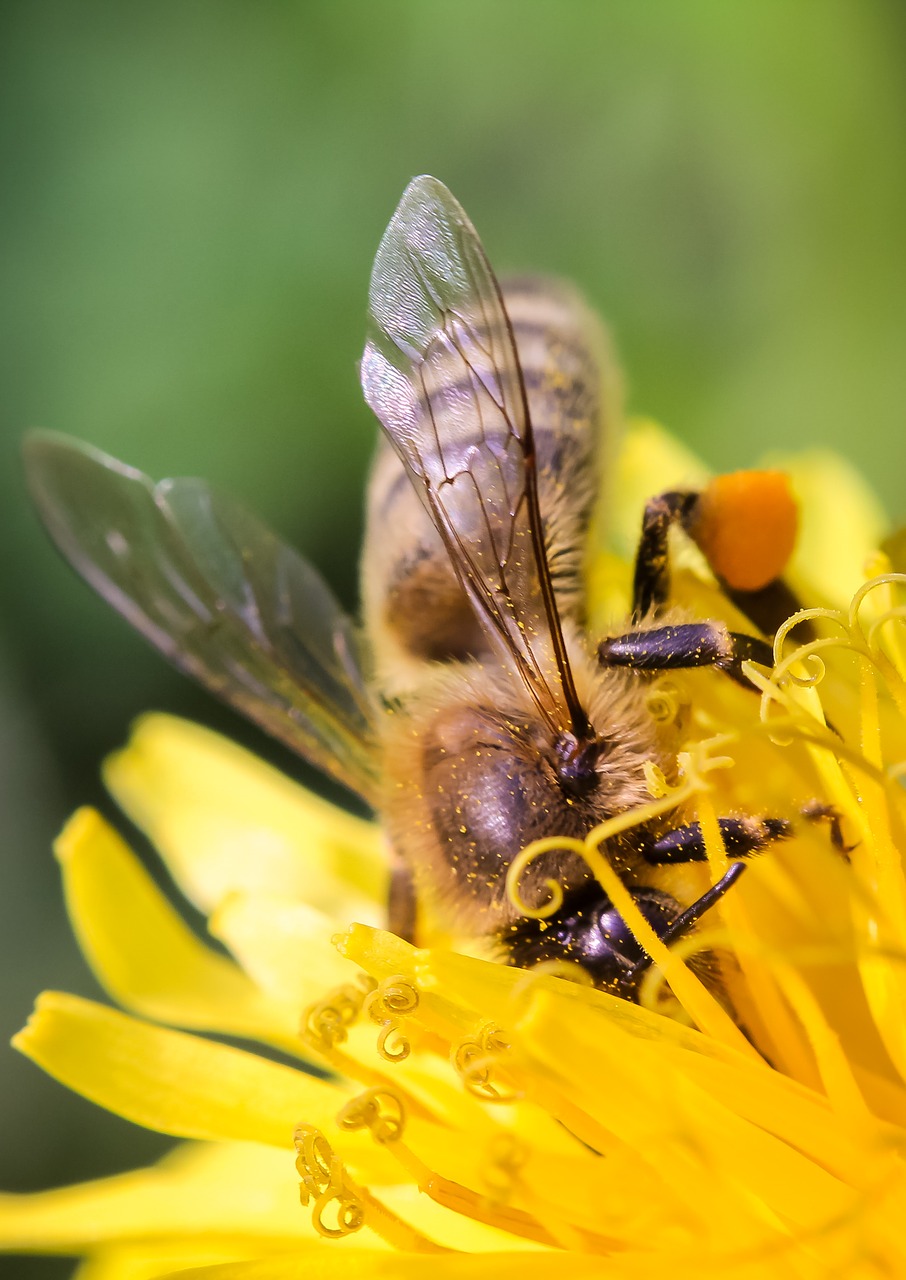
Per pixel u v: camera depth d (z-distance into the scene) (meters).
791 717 0.07
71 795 0.10
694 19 0.10
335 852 0.08
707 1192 0.06
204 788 0.08
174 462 0.10
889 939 0.07
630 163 0.10
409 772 0.07
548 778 0.07
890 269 0.10
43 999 0.07
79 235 0.10
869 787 0.07
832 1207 0.06
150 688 0.10
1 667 0.10
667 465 0.08
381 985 0.07
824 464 0.08
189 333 0.10
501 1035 0.07
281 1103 0.07
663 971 0.07
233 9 0.11
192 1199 0.07
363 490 0.10
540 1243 0.07
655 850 0.07
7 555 0.10
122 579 0.08
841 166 0.10
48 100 0.11
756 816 0.07
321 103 0.11
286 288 0.10
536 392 0.07
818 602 0.07
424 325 0.07
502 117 0.11
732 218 0.10
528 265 0.10
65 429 0.10
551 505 0.07
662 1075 0.06
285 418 0.10
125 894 0.08
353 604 0.10
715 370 0.10
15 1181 0.09
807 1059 0.07
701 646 0.07
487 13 0.11
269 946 0.07
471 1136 0.07
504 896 0.07
